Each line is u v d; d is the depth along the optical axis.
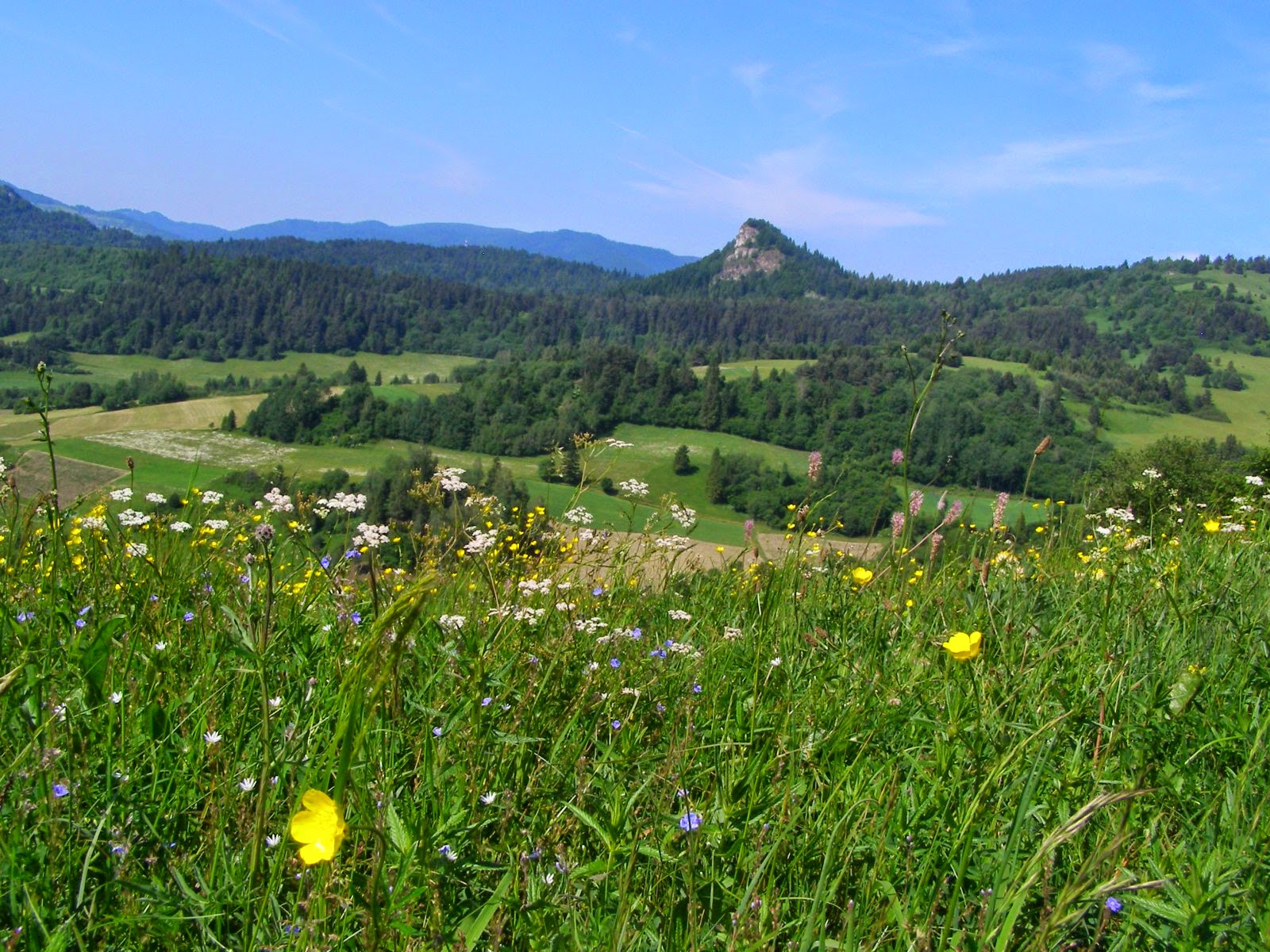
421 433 121.38
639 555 4.95
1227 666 3.49
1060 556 5.92
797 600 4.32
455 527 4.18
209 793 2.49
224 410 132.12
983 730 2.83
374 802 2.28
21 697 2.62
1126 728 2.82
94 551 3.88
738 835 2.43
